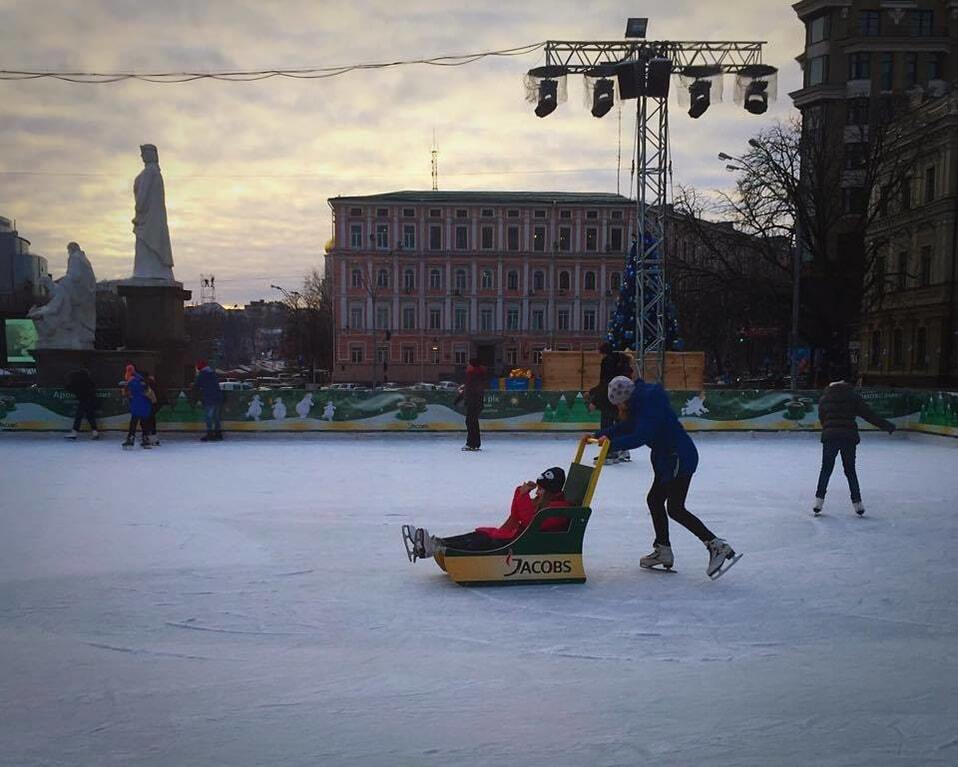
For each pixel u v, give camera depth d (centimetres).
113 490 1048
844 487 1098
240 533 783
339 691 398
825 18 5194
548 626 506
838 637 488
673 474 630
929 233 4284
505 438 1791
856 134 4453
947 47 5084
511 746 338
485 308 7331
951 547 739
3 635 483
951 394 1698
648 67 1767
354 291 7244
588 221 7319
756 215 3481
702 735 350
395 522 843
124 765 321
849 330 3753
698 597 574
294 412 1780
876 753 334
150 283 1984
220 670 427
